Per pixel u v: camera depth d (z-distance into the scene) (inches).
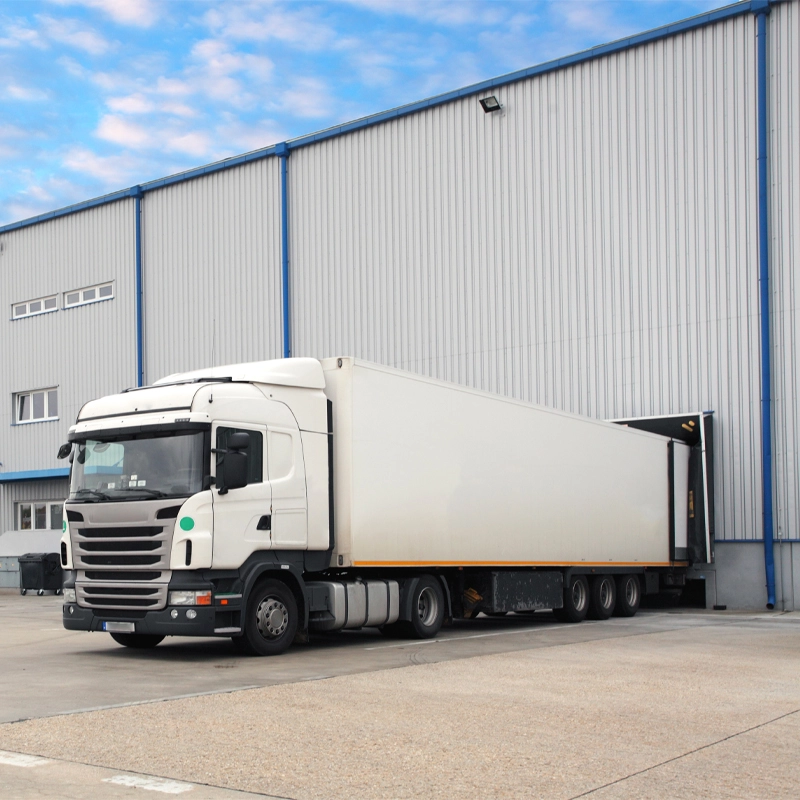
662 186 878.4
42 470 1278.3
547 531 665.0
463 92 987.9
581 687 369.7
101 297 1289.4
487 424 613.6
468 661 449.1
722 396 839.1
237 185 1159.0
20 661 458.3
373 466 522.9
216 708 321.4
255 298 1133.7
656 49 887.1
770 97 831.1
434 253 1002.7
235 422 464.8
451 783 229.9
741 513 826.2
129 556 457.7
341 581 523.2
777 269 821.2
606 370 896.3
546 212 938.1
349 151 1069.8
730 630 624.7
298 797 219.0
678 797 220.1
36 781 230.8
